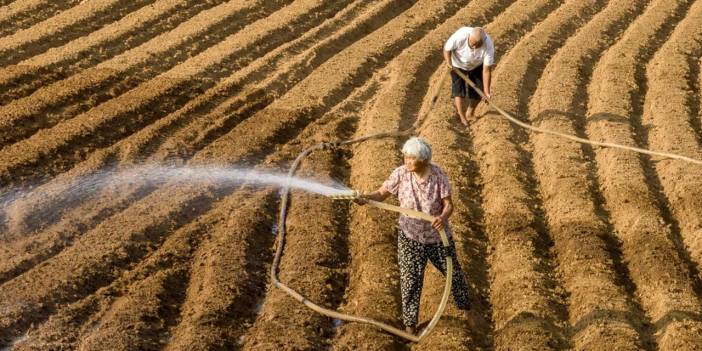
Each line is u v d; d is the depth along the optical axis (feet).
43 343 30.30
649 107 53.93
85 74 52.54
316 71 56.49
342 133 49.37
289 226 39.22
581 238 38.34
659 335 32.55
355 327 32.55
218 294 33.50
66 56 54.08
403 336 31.40
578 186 43.06
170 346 30.91
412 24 65.46
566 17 68.13
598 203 42.29
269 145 46.85
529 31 66.03
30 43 55.52
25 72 51.55
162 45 57.36
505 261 36.83
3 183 40.47
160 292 33.37
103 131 46.26
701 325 32.45
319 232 38.55
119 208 39.29
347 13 65.87
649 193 42.57
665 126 50.67
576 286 35.14
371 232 38.55
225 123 48.73
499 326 33.42
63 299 32.71
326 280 35.40
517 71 57.72
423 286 35.27
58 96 48.98
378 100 53.11
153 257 35.60
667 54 61.62
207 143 46.55
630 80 57.21
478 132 50.01
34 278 33.45
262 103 52.06
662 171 45.65
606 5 72.08
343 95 54.29
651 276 35.91
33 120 46.73
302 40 60.54
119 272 34.86
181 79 53.26
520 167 45.60
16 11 59.98
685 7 72.13
